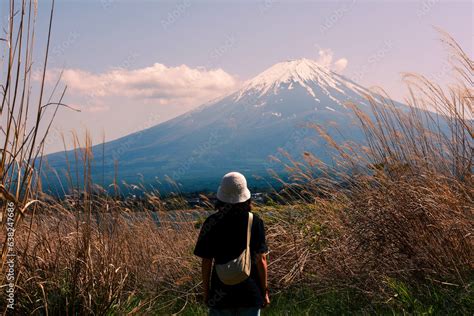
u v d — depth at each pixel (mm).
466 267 5730
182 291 7375
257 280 4488
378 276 6199
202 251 4484
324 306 6445
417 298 5734
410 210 6125
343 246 6805
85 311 5363
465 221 5742
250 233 4469
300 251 7160
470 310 5223
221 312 4477
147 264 7711
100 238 5938
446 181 6336
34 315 5148
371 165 6738
